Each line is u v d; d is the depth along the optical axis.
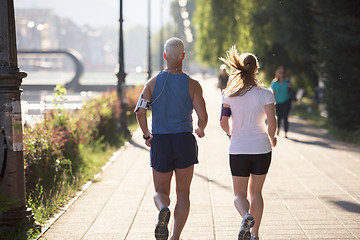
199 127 10.16
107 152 24.50
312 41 39.56
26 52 125.19
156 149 9.89
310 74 50.69
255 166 10.09
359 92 28.50
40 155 15.95
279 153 23.50
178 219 10.02
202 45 57.12
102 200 15.09
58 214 13.46
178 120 9.87
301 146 25.73
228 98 10.19
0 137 11.33
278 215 13.00
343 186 16.31
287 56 48.84
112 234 11.68
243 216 9.58
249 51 46.00
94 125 26.94
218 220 12.66
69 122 21.44
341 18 28.19
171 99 9.86
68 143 19.84
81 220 12.91
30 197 13.80
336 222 12.26
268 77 52.09
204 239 11.17
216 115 45.12
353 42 26.91
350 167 19.62
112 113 30.17
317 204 14.05
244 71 10.16
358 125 29.58
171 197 15.24
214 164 21.14
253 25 45.09
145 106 9.86
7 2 11.16
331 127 32.16
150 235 11.57
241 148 10.04
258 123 10.11
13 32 11.34
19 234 11.02
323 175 18.19
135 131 35.22
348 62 27.98
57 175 16.84
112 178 18.55
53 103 22.44
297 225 12.07
